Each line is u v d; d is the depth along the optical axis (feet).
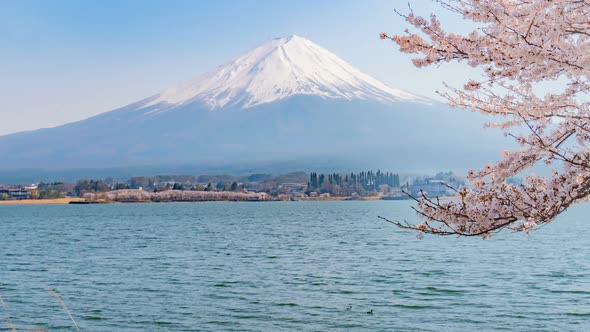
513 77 23.32
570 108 23.20
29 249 199.31
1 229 330.13
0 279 123.34
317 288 107.24
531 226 24.02
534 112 23.16
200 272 132.05
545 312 82.94
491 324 76.79
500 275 119.85
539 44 21.86
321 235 252.01
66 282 118.01
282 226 329.31
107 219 453.99
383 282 113.19
